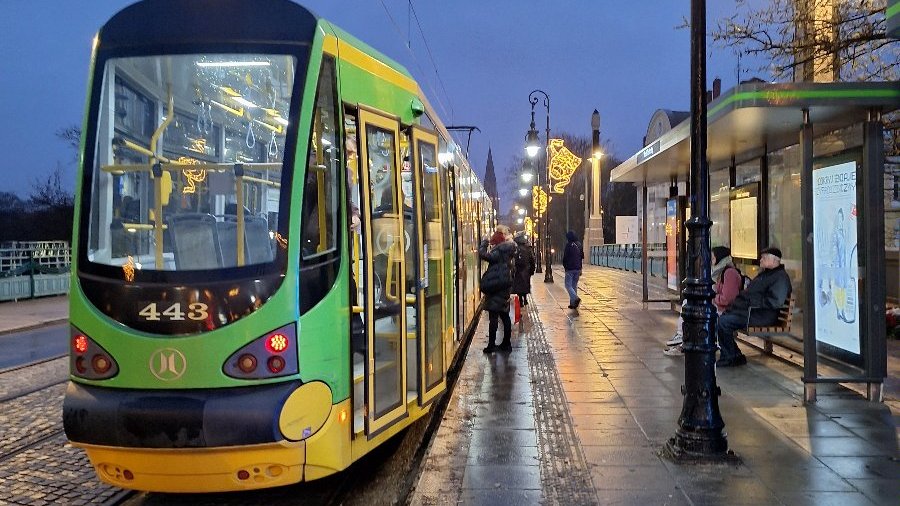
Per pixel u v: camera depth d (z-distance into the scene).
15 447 7.04
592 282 29.62
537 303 19.56
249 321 4.67
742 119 8.04
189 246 4.92
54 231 51.22
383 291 5.75
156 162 5.10
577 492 5.20
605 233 85.00
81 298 4.85
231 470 4.61
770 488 5.21
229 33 5.11
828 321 8.04
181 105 5.14
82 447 4.76
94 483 6.02
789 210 10.77
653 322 14.91
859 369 7.57
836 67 10.56
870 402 7.60
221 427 4.50
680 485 5.30
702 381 5.93
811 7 10.47
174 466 4.61
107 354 4.73
